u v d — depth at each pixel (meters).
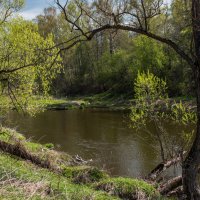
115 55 53.88
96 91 61.06
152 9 8.68
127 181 10.34
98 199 8.85
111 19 8.95
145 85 13.77
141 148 20.00
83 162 16.36
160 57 43.47
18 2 17.11
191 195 8.94
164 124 23.73
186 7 8.88
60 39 44.94
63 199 7.95
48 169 12.03
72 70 64.56
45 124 29.58
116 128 26.58
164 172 14.49
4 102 18.00
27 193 7.41
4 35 17.30
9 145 12.94
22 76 17.39
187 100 30.36
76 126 28.33
